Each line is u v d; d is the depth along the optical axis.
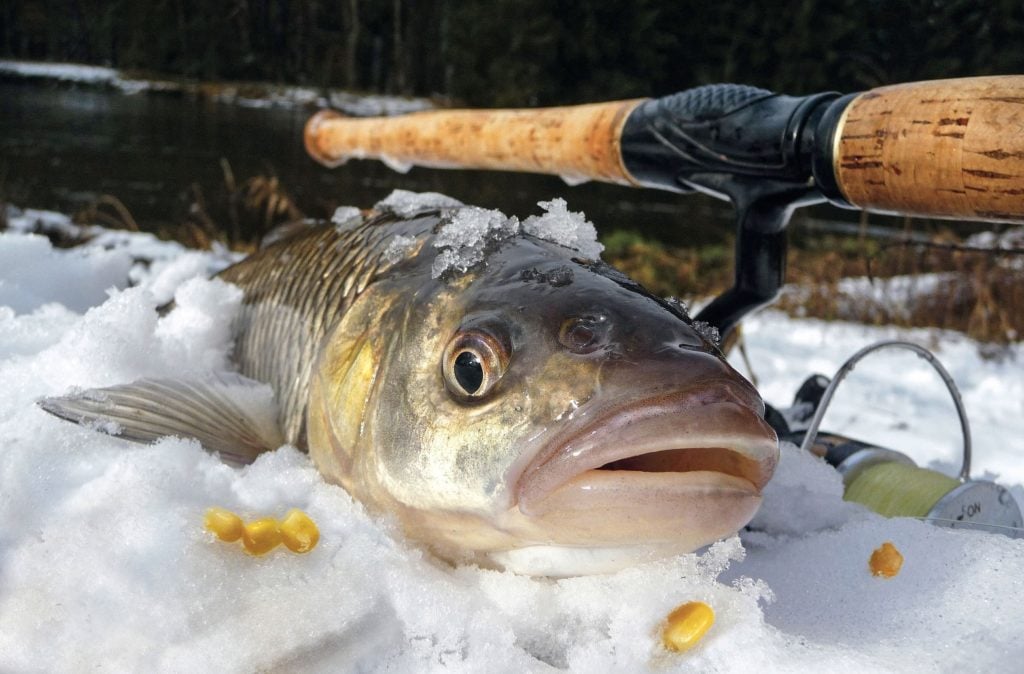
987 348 0.94
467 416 0.20
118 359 0.28
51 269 0.41
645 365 0.19
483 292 0.21
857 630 0.20
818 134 0.25
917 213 0.24
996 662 0.18
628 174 0.31
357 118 0.44
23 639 0.18
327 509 0.22
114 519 0.20
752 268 0.28
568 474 0.18
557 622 0.20
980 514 0.26
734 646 0.19
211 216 1.38
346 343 0.24
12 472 0.22
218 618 0.18
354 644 0.19
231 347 0.32
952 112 0.22
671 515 0.18
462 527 0.21
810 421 0.32
